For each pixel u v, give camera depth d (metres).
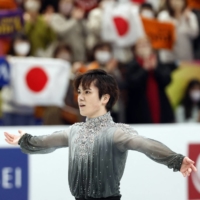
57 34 23.47
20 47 22.11
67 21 23.64
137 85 22.31
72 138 10.16
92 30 23.78
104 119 9.97
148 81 22.56
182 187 16.69
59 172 16.08
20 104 21.41
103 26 23.77
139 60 22.55
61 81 21.94
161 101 22.78
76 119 22.17
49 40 23.28
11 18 22.12
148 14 24.17
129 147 9.52
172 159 8.91
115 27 23.78
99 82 9.85
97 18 23.73
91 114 9.98
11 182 15.85
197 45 25.83
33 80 21.52
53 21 23.45
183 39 25.22
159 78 22.70
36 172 15.99
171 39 24.53
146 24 24.06
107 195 9.78
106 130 9.83
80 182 9.92
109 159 9.70
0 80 21.12
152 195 16.47
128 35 23.92
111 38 23.80
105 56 22.89
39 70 21.59
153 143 9.22
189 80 24.38
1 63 21.09
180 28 25.22
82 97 9.91
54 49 22.91
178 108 24.36
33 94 21.58
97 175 9.73
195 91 24.31
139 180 16.34
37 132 16.08
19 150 15.91
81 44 23.75
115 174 9.80
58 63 21.89
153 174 16.45
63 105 22.11
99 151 9.74
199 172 16.89
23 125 21.66
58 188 16.08
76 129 10.23
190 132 16.88
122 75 23.12
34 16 22.95
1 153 15.77
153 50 24.34
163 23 24.27
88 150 9.82
